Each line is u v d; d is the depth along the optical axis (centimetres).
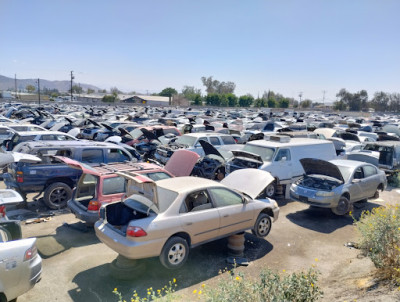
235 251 688
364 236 662
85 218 729
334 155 1339
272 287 395
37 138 1327
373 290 488
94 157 995
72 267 612
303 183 1023
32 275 461
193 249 715
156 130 1836
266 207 757
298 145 1216
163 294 531
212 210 649
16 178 877
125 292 534
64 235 757
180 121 3048
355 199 1005
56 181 930
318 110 11656
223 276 598
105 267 615
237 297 396
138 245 548
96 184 751
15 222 537
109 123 2397
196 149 1446
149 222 563
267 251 717
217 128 2225
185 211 614
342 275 596
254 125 2631
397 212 630
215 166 1239
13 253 444
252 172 810
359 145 1759
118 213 668
